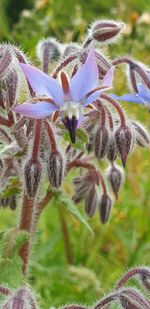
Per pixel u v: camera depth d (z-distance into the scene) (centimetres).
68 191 21
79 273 20
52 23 31
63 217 22
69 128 13
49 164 13
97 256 24
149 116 28
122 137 14
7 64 13
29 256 16
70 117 13
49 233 24
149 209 24
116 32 15
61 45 16
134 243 24
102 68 14
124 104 28
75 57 14
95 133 14
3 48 13
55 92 13
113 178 17
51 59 16
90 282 20
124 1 33
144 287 14
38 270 21
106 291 22
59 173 13
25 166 13
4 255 15
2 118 14
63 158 13
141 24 29
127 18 32
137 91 15
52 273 21
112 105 15
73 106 13
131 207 24
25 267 16
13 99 13
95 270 24
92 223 24
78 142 14
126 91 25
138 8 34
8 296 12
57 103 13
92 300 20
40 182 13
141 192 25
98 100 14
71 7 36
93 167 17
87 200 17
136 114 28
